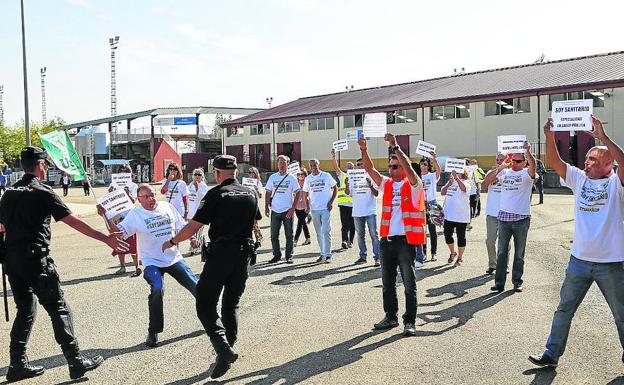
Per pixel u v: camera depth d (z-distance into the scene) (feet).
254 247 18.16
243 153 200.03
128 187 37.76
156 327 20.06
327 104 173.06
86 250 45.24
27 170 17.16
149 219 20.94
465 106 138.72
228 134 207.21
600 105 115.44
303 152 178.70
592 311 23.15
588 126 17.01
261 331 21.34
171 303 26.23
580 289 16.63
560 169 17.42
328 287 28.71
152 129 197.26
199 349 19.63
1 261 17.15
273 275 32.17
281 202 35.91
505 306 24.23
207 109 210.18
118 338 21.04
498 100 129.39
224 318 17.95
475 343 19.39
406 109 142.00
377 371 16.99
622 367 16.97
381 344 19.49
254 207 18.04
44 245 16.87
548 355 16.85
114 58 258.16
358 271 32.86
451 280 29.89
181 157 199.21
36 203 16.69
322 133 172.96
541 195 75.51
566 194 92.38
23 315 17.28
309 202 37.17
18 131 246.88
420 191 20.38
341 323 22.17
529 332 20.52
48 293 16.76
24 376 17.15
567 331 16.81
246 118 189.67
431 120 145.79
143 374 17.35
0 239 17.06
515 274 27.07
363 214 34.58
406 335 20.31
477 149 136.46
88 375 17.34
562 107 17.39
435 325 21.65
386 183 21.20
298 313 23.79
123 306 25.82
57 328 16.83
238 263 17.46
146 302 26.55
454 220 34.04
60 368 18.06
